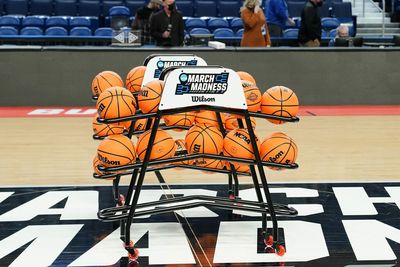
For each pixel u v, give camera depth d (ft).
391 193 17.01
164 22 33.53
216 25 45.98
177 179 18.52
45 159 21.43
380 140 24.84
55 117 29.68
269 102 13.35
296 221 14.62
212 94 12.57
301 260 12.23
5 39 37.45
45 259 12.25
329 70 33.65
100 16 48.75
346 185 17.90
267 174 19.19
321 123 28.50
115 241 13.30
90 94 33.04
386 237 13.53
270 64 33.35
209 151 13.11
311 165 20.51
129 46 33.37
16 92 32.83
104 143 12.87
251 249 12.84
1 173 19.48
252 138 12.89
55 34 42.83
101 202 16.16
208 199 13.76
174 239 13.43
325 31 44.88
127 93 12.96
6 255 12.46
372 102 34.01
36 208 15.62
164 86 12.36
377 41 41.65
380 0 55.62
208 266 11.91
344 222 14.53
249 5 34.63
